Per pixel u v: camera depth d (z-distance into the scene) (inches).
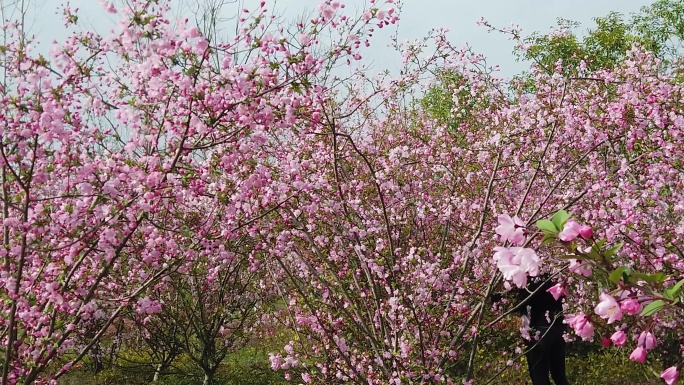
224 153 180.9
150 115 174.9
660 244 233.9
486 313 264.4
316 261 265.9
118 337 339.9
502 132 283.0
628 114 250.4
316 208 222.4
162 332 343.0
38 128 146.5
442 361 222.8
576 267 84.4
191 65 159.3
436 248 263.9
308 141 271.1
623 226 231.6
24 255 157.1
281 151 255.8
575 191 277.6
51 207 167.9
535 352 250.8
